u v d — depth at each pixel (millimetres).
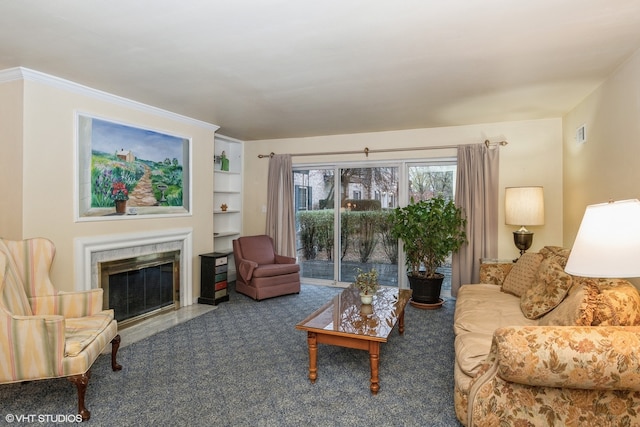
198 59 2588
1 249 2377
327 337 2486
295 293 4980
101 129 3395
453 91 3312
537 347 1510
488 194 4469
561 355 1482
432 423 2035
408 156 5020
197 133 4562
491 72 2838
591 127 3320
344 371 2684
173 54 2502
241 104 3754
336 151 5426
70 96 3133
